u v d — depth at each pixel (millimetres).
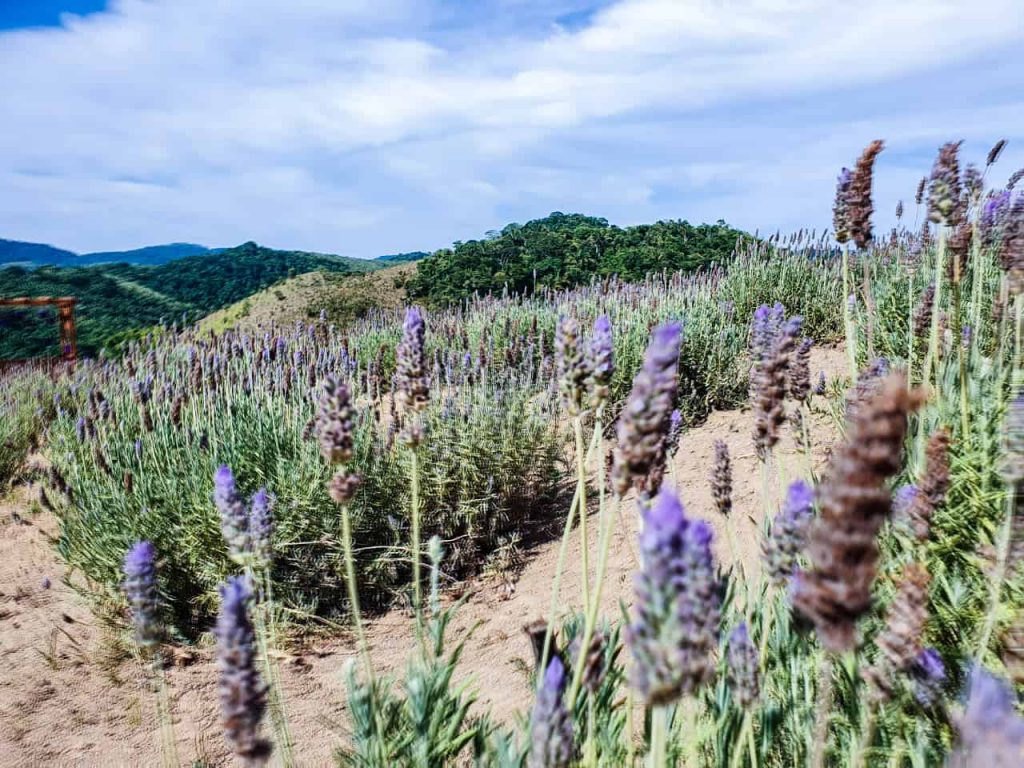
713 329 9000
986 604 2504
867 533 1142
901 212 8188
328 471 5398
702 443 7086
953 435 3412
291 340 8586
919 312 4527
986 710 1043
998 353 3660
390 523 5461
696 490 5711
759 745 2223
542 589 5172
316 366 6961
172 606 5055
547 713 1509
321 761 3393
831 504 1172
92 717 3996
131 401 7078
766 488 2463
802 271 10562
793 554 1788
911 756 1961
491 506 5996
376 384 6566
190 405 6773
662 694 1156
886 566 2795
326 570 5293
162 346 8336
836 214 3193
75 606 5449
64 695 4230
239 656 1662
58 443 7637
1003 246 3170
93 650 4770
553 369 7234
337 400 2176
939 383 3660
